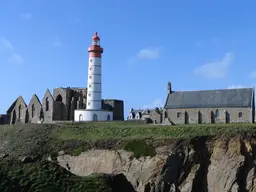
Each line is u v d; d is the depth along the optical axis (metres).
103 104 125.06
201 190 72.12
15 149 92.31
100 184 53.22
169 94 111.69
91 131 90.81
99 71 117.81
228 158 72.06
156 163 73.38
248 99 98.69
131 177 74.31
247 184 69.88
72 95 123.94
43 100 122.19
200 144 75.25
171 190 71.31
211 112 101.94
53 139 92.00
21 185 47.59
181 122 105.69
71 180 51.66
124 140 81.25
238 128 76.00
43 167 52.16
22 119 128.25
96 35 119.12
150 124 97.50
